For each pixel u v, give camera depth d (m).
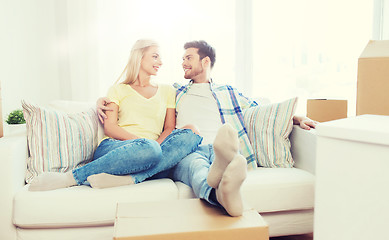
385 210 0.77
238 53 2.95
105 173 1.41
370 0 2.99
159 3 2.75
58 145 1.61
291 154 1.84
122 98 1.87
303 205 1.49
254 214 1.04
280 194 1.46
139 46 1.92
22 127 2.01
